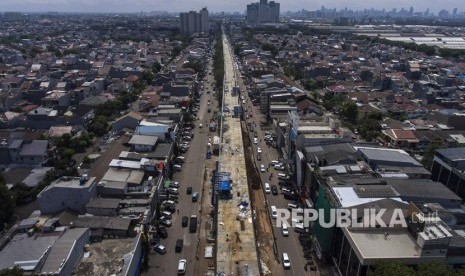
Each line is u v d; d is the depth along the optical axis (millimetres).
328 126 132750
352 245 73375
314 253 91500
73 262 70812
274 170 136125
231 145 149375
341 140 121750
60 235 75562
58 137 141500
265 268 85812
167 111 166625
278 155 149375
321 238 87375
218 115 188625
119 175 106062
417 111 184750
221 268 81875
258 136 170500
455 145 142125
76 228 79125
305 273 84750
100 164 115625
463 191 102938
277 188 122875
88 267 71188
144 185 104000
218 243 90125
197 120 187750
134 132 144125
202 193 118000
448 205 88562
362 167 102562
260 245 94000
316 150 113312
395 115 186125
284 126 152000
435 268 63812
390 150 115688
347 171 100438
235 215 101125
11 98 183000
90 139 149125
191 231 98438
